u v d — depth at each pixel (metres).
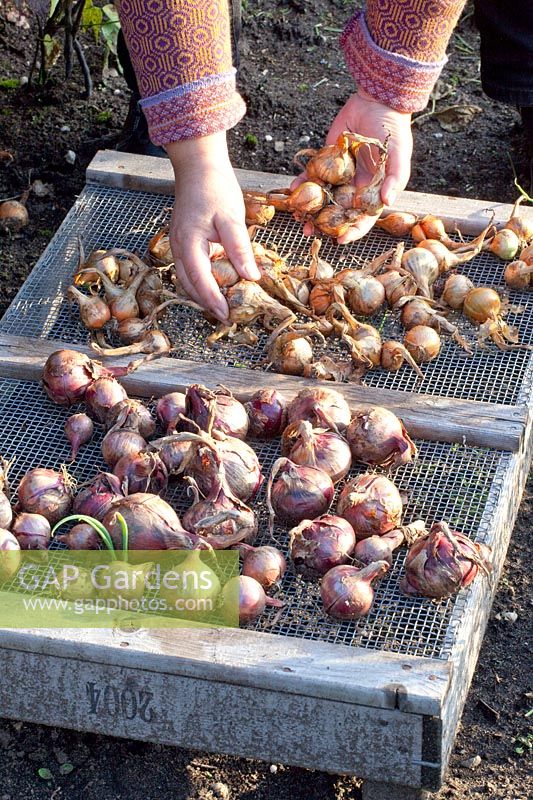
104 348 1.64
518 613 1.62
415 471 1.51
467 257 1.72
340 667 1.27
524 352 1.63
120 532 1.36
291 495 1.41
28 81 2.38
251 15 2.55
